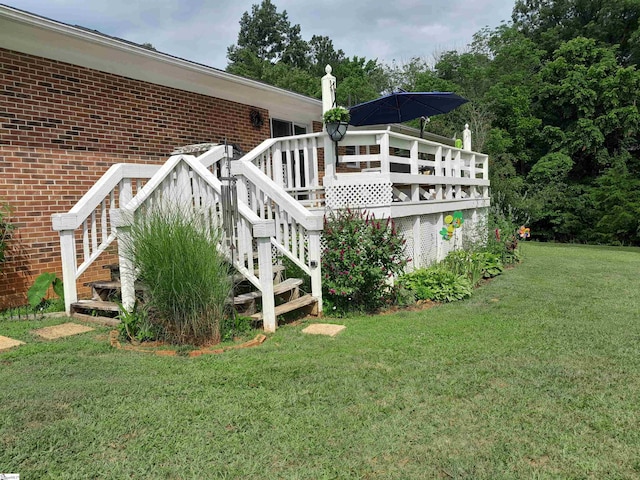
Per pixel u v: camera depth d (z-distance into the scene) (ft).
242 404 9.71
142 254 13.57
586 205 72.84
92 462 7.57
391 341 14.34
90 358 12.84
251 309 16.02
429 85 86.38
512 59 85.92
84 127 21.67
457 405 9.66
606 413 9.27
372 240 18.76
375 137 22.85
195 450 7.91
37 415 9.14
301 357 12.73
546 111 80.59
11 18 17.26
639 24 80.89
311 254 17.85
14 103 19.15
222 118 29.37
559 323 16.55
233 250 16.16
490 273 27.86
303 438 8.32
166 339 14.24
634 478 7.16
